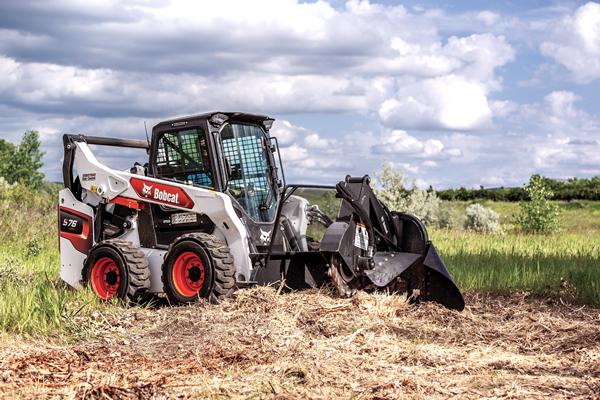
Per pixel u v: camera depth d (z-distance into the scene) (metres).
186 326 7.94
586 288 10.10
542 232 27.88
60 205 10.86
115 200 10.37
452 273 11.52
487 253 14.51
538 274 11.12
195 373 6.05
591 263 12.63
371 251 9.22
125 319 8.44
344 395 5.35
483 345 7.30
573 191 53.88
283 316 8.03
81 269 10.59
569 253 15.00
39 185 58.78
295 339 7.18
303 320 7.97
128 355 6.82
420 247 9.42
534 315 8.77
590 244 18.17
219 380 5.73
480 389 5.59
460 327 8.08
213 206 9.39
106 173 10.45
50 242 18.22
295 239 10.04
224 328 7.71
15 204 20.83
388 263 9.23
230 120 9.91
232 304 8.67
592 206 48.91
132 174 10.25
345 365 6.26
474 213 27.62
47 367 6.27
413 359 6.55
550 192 28.66
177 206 9.73
